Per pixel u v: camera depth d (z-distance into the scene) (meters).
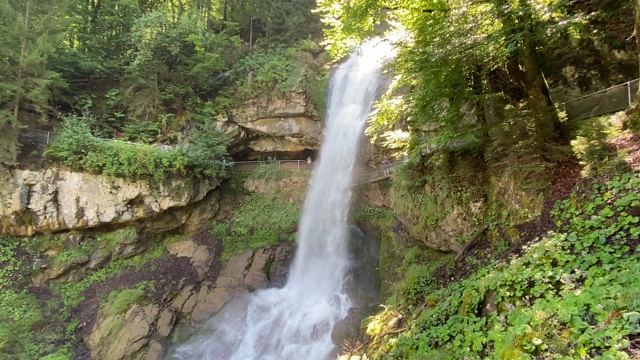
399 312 8.01
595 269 4.51
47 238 16.69
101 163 16.75
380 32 10.64
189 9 26.03
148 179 17.42
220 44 23.39
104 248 17.09
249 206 20.52
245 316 14.89
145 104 20.02
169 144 19.67
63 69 19.45
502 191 8.24
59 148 16.64
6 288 15.09
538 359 3.82
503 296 5.21
